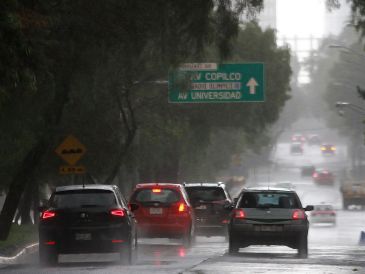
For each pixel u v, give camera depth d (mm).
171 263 54531
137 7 70688
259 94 110312
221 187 89875
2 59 49062
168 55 74562
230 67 110125
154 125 116438
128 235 54719
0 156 83000
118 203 55188
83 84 78938
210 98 110375
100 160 97188
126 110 114062
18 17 49156
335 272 45812
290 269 47656
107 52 75188
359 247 79750
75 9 68500
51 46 64750
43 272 47125
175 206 75688
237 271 46156
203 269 47562
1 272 47406
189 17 70812
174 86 102500
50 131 77812
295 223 62969
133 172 126938
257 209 63625
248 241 63469
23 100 70062
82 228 54062
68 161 80500
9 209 78500
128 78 96938
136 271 46750
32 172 79188
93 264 55156
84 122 93438
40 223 54656
